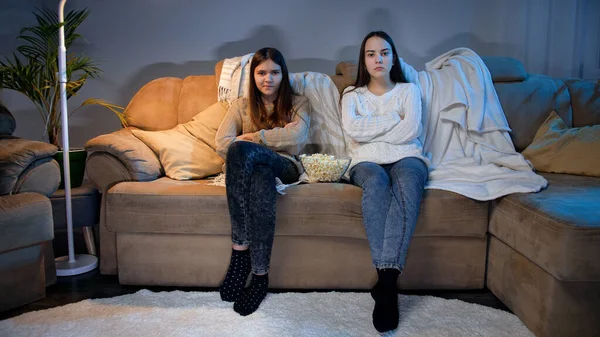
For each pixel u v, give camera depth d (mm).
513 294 1474
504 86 2180
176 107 2195
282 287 1673
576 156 1934
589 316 1272
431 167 1887
